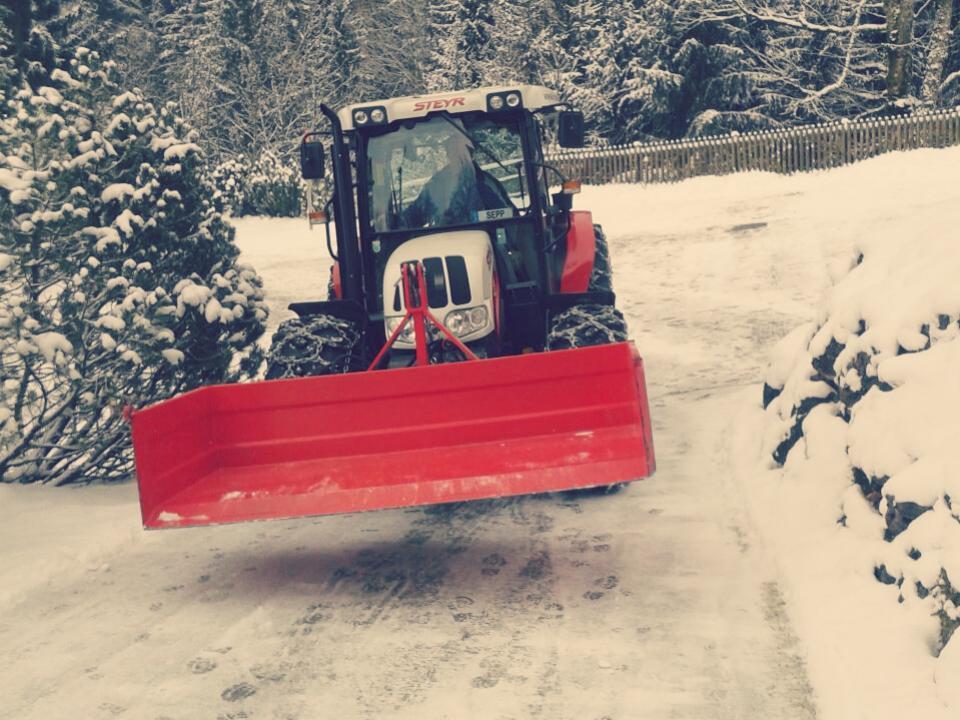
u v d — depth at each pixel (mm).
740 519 5488
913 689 3361
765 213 18312
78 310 6711
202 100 40812
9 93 7348
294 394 5234
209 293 7074
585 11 33812
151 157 7363
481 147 6738
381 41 50719
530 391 5129
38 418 6793
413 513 6262
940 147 22547
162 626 4672
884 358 4949
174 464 5059
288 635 4496
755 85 28203
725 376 9078
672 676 3838
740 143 23953
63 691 4031
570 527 5668
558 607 4582
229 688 3990
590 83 30516
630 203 22172
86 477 7402
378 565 5359
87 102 7270
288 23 39219
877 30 29359
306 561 5512
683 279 14102
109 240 6688
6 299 6465
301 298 15625
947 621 3602
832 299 5910
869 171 21547
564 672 3941
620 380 5074
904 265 5406
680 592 4613
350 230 6656
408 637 4387
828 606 4121
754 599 4469
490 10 38844
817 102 29641
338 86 41906
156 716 3777
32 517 6258
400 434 5199
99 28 41250
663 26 28156
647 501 5957
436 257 6062
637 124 29609
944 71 30375
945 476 3984
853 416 5055
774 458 6047
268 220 26469
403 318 6066
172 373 7258
